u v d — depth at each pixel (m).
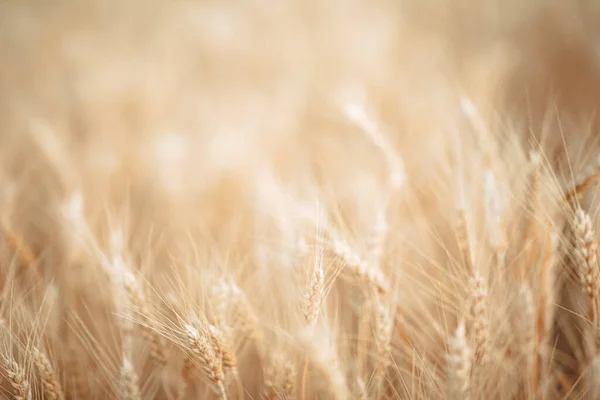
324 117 1.66
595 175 1.05
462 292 1.08
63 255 1.26
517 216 1.10
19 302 1.11
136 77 2.01
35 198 1.40
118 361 1.11
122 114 1.81
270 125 1.59
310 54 2.03
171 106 1.85
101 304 1.20
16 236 1.20
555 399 1.09
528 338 1.07
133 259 1.22
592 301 1.02
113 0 2.76
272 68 2.07
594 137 1.24
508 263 1.10
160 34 2.41
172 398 1.12
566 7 1.69
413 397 1.06
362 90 1.57
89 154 1.50
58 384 1.05
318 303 1.01
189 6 2.62
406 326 1.11
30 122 1.61
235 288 1.07
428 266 1.16
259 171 1.34
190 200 1.34
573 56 1.54
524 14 1.81
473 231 1.07
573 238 1.04
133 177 1.48
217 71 2.10
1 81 2.06
